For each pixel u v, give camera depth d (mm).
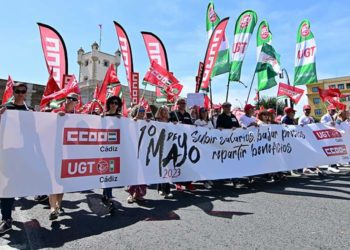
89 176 4438
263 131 6809
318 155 7438
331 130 7773
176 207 4840
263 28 11289
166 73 6371
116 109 5152
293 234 3566
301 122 8117
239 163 6355
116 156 4777
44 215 4500
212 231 3699
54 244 3342
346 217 4188
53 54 8719
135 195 5156
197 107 7961
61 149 4211
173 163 5512
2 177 3723
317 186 6309
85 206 4996
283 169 6898
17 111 3924
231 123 6797
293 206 4766
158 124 5402
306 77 10312
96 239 3482
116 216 4395
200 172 5824
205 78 10047
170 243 3334
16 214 4562
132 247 3238
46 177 4027
